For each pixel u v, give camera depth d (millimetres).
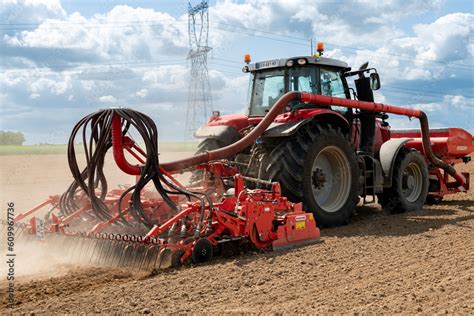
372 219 7781
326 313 3605
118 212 5352
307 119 6617
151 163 5312
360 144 8125
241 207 5297
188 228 5059
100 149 5273
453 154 9750
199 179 6902
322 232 6625
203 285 4250
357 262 5004
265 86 7676
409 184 8727
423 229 6742
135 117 5191
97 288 4242
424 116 8648
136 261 4793
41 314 3639
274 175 6531
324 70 7543
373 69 8000
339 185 7242
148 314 3613
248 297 3963
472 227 6836
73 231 5348
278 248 5520
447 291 4066
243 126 7629
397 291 4090
